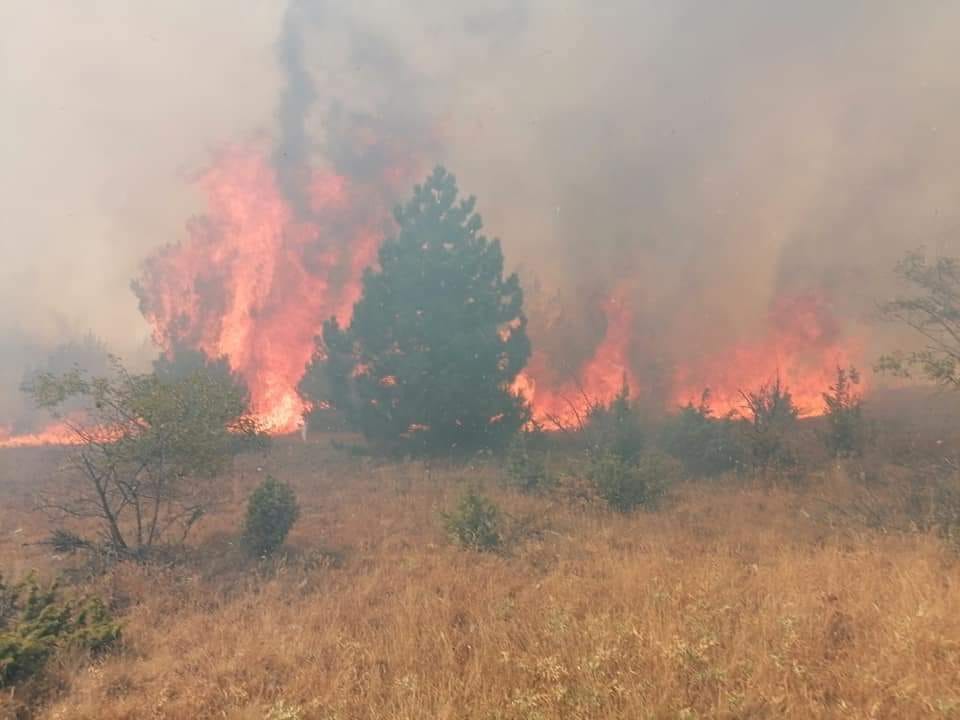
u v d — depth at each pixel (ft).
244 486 45.29
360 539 31.14
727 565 22.93
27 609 19.38
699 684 13.85
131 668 17.57
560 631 16.92
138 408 28.50
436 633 18.15
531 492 41.55
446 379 59.06
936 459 42.32
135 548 28.96
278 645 18.22
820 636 16.16
